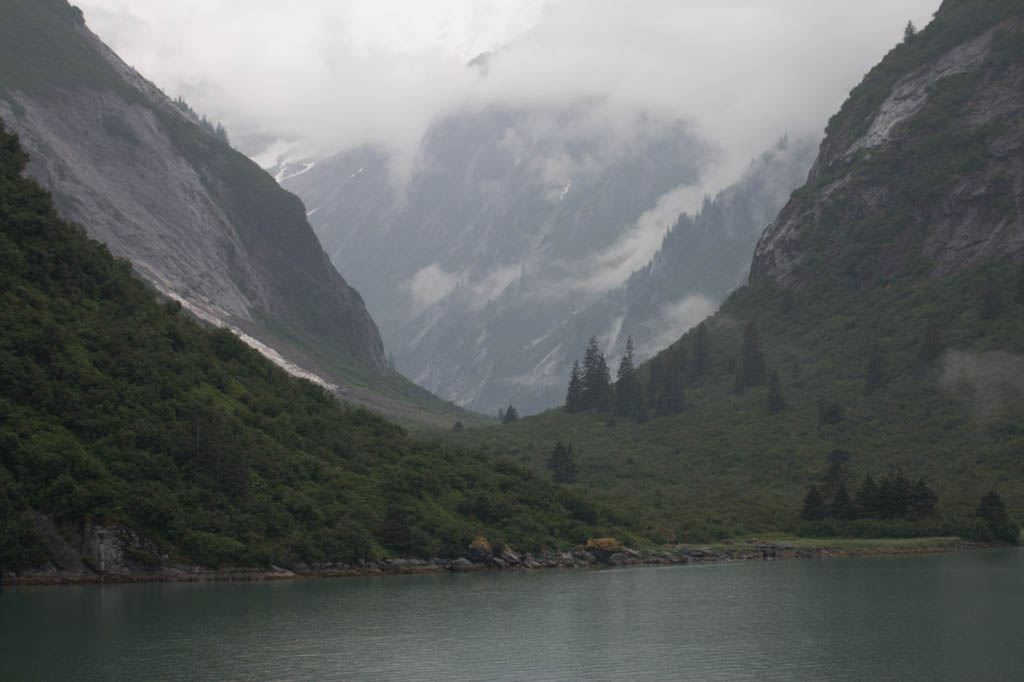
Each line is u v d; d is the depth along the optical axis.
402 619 91.69
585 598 105.81
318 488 127.00
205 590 101.25
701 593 109.88
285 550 114.25
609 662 75.94
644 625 89.88
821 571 131.00
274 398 140.00
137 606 91.12
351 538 121.38
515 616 94.12
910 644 82.06
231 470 114.31
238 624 86.81
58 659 73.44
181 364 127.56
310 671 72.50
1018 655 78.12
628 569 136.88
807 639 84.00
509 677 71.69
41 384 105.19
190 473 112.25
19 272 117.25
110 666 72.25
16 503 97.56
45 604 89.75
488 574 127.88
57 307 117.56
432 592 108.94
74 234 131.12
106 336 118.31
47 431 102.88
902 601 102.81
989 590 110.25
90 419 106.75
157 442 110.75
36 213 124.62
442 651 79.38
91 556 100.25
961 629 88.06
